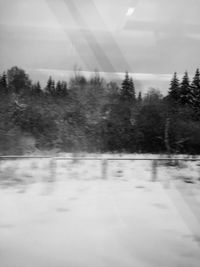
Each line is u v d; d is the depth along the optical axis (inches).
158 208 372.5
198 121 1558.8
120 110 1545.3
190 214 349.4
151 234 285.7
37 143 1437.0
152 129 1503.4
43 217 326.6
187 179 622.2
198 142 1480.1
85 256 237.8
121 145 1508.4
